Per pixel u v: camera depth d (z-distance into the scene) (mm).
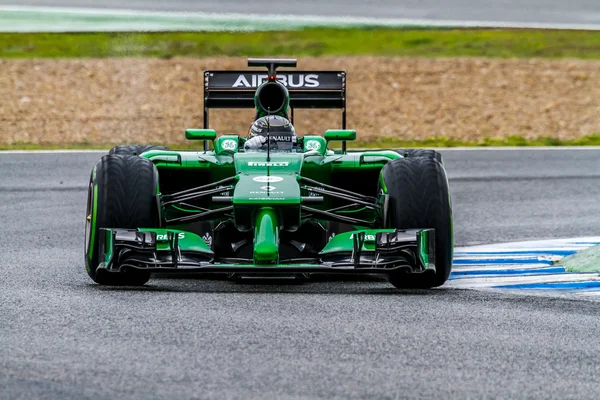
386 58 90875
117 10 101625
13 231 38500
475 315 24156
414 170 28656
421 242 26859
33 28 95438
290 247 29297
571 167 56656
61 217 41688
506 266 31828
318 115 76062
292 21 101375
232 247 29406
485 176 53656
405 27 102500
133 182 28031
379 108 77000
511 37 100500
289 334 22031
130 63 86250
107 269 26578
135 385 18312
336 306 25031
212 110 76312
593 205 45375
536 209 44469
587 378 19250
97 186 27938
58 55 88000
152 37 93938
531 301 25938
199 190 31594
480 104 78562
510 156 60938
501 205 45531
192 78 82938
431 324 23156
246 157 30578
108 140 66625
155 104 76438
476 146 66000
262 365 19656
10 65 84250
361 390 18266
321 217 29281
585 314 24391
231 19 100125
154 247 26547
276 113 34438
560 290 27672
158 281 29484
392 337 21922
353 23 102500
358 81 83375
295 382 18641
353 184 33719
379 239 26875
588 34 103125
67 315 23625
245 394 17922
